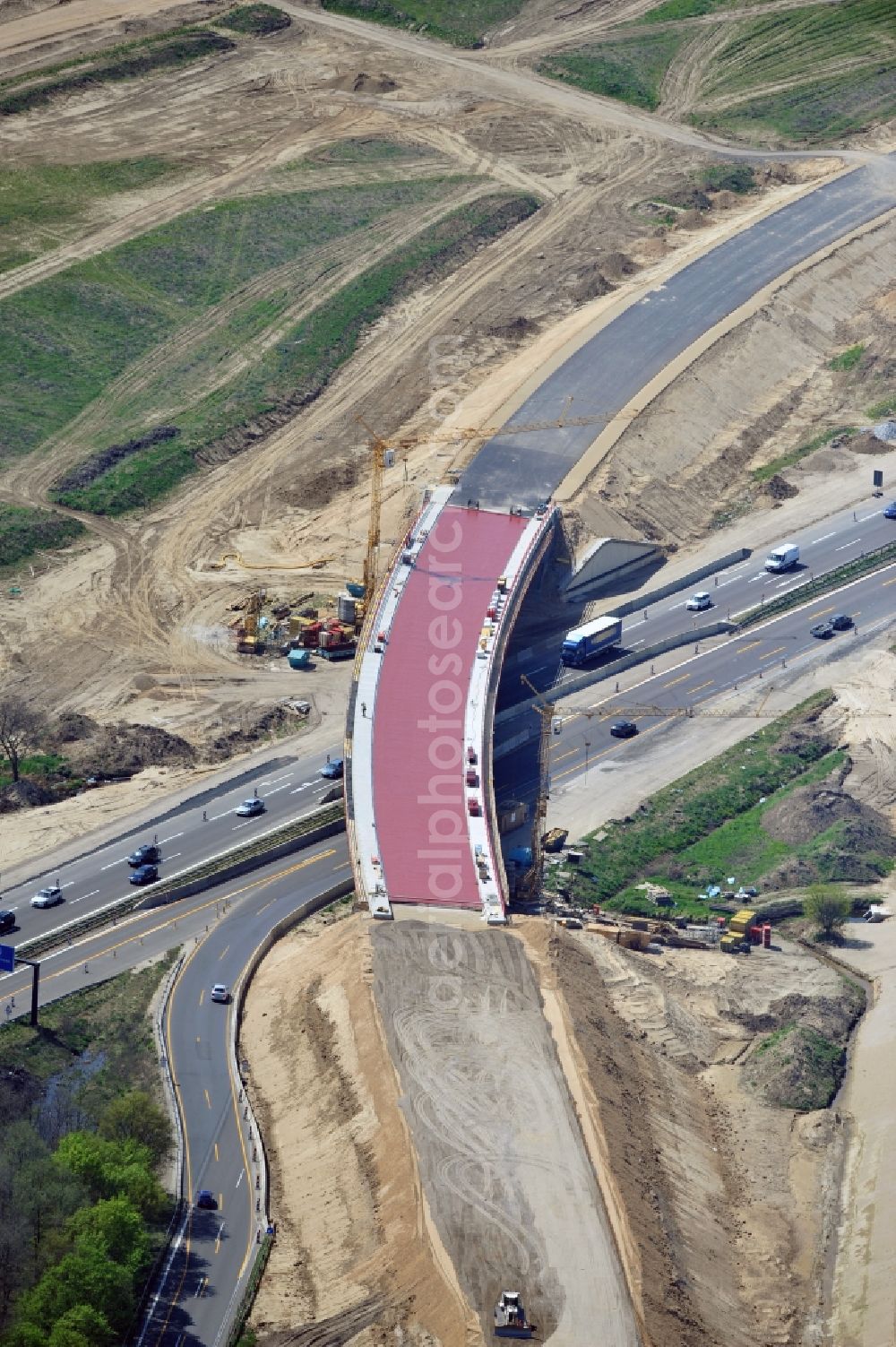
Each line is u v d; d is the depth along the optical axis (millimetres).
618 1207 185625
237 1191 193000
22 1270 177375
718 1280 189375
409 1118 194125
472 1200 184875
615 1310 174250
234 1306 179375
